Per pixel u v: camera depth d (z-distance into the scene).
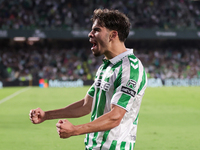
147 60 81.50
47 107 29.69
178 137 16.34
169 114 24.80
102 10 5.58
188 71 80.06
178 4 84.19
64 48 80.81
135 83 5.43
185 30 76.31
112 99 5.41
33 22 74.81
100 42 5.54
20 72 71.75
